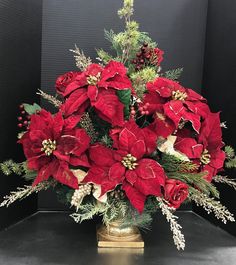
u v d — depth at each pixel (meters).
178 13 1.23
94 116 0.91
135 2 1.21
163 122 0.84
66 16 1.19
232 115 1.07
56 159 0.83
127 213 0.90
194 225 1.16
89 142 0.85
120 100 0.85
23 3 1.06
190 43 1.24
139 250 0.97
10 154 1.05
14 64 1.04
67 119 0.83
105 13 1.20
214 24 1.18
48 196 1.22
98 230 1.02
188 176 0.86
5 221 1.06
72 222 1.15
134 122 0.84
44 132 0.83
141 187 0.80
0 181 1.00
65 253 0.94
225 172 1.08
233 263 0.92
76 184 0.81
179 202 0.82
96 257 0.92
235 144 1.05
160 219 1.21
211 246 1.01
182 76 1.25
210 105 1.20
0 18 0.97
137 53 1.02
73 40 1.20
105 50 1.20
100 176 0.82
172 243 1.02
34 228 1.10
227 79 1.10
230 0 1.09
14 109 1.05
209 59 1.21
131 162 0.83
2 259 0.90
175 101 0.86
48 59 1.20
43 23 1.18
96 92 0.82
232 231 1.08
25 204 1.15
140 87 0.91
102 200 0.84
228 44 1.10
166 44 1.23
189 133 0.92
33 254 0.93
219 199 1.12
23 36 1.07
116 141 0.83
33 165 0.83
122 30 1.20
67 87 0.87
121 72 0.86
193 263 0.91
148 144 0.83
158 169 0.82
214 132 0.91
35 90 1.16
